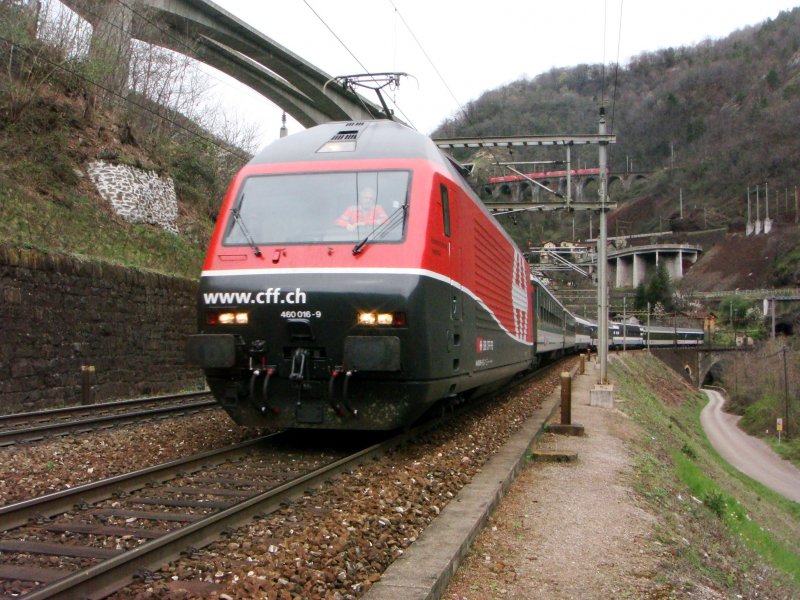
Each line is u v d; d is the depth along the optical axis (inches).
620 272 5339.6
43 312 575.2
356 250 329.1
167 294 749.9
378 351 311.6
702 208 5812.0
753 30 7628.0
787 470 1779.0
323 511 239.5
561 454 386.0
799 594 300.8
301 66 1700.3
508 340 563.2
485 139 696.4
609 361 1568.7
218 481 281.9
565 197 713.0
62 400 591.8
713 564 261.6
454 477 308.2
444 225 360.5
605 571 212.1
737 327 3971.5
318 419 335.3
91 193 873.5
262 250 339.3
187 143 1242.6
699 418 2255.2
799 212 5113.2
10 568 180.1
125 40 1079.0
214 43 1608.0
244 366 334.0
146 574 174.1
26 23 916.0
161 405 578.9
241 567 182.9
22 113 858.8
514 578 201.3
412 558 197.3
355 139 377.4
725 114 6397.6
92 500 245.1
